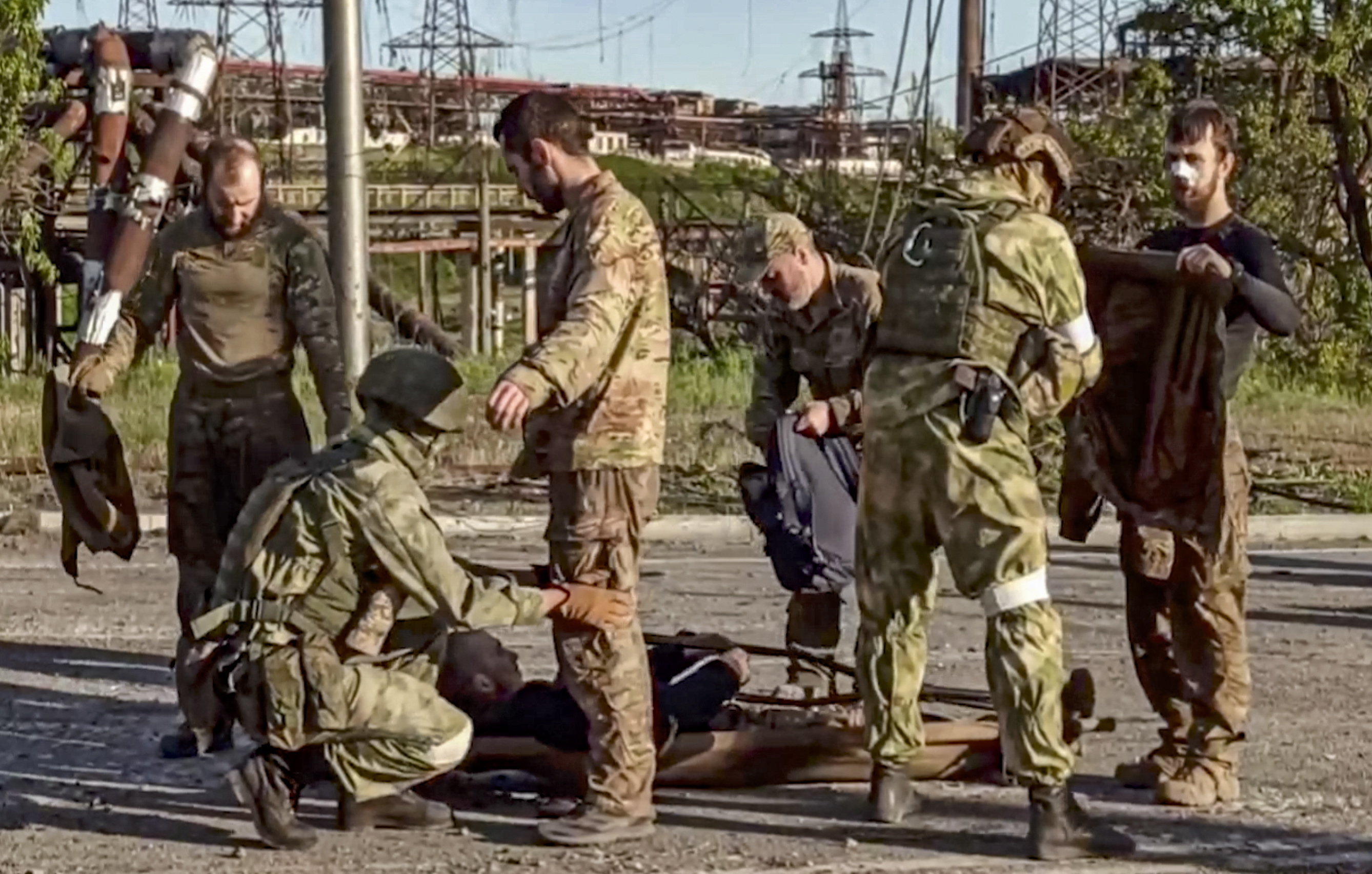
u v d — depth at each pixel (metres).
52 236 31.11
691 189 47.19
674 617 10.71
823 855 6.26
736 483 15.62
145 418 19.44
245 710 6.11
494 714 6.85
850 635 8.08
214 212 7.45
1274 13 26.66
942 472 6.07
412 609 6.27
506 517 14.32
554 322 6.19
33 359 32.44
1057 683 6.10
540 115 6.19
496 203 49.03
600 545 6.21
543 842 6.34
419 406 6.10
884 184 31.09
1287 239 27.86
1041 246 6.04
